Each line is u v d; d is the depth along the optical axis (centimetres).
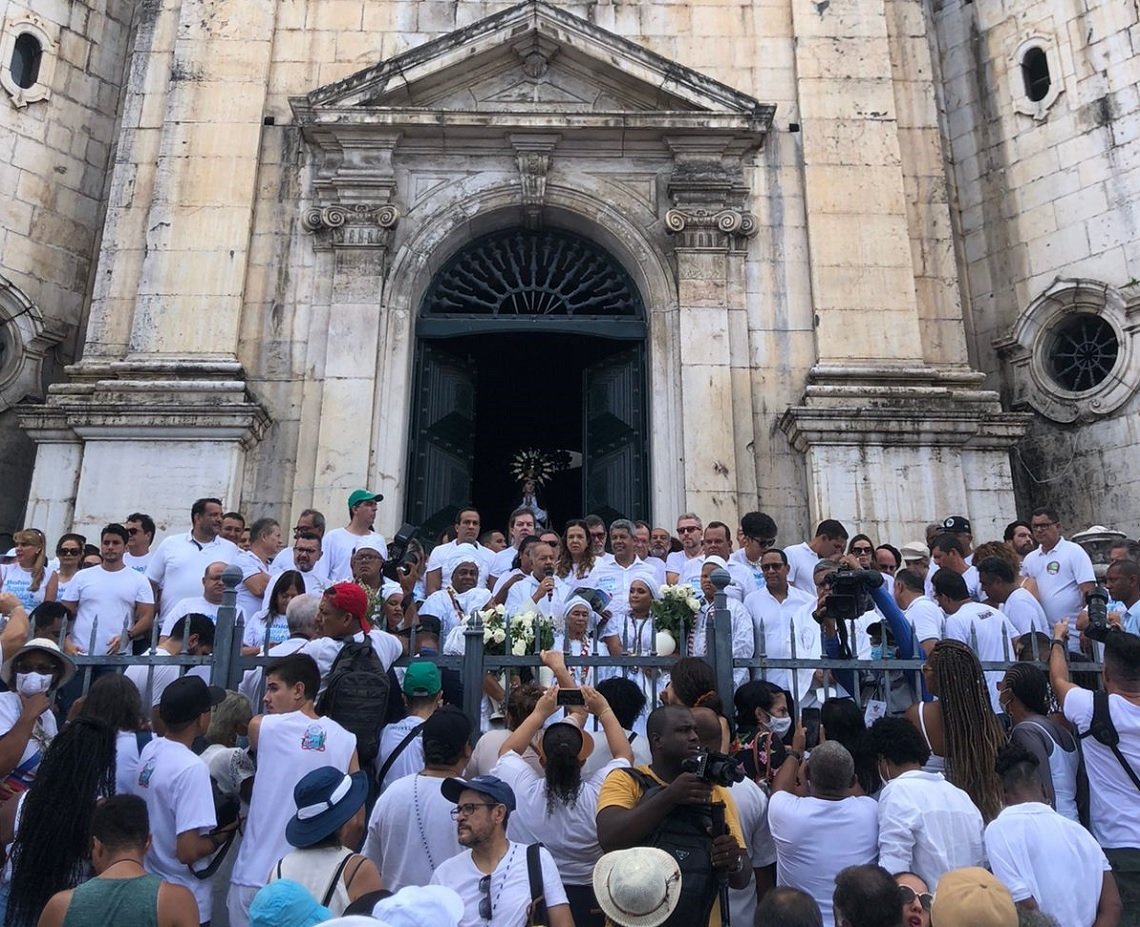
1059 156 1428
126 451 1209
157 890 399
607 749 546
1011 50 1506
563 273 1420
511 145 1366
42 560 898
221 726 557
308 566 863
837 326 1302
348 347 1280
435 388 1354
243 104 1380
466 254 1405
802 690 752
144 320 1281
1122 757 524
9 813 516
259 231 1342
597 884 412
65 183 1486
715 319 1302
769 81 1428
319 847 432
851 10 1445
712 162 1372
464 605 837
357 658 571
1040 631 726
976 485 1233
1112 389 1325
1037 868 445
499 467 2072
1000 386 1434
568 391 1934
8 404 1377
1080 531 1330
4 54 1443
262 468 1247
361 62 1426
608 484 1341
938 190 1406
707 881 425
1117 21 1400
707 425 1260
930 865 456
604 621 714
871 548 961
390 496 1252
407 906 349
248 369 1288
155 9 1462
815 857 477
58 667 531
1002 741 512
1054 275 1404
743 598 842
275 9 1440
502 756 515
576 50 1380
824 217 1345
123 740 519
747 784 522
